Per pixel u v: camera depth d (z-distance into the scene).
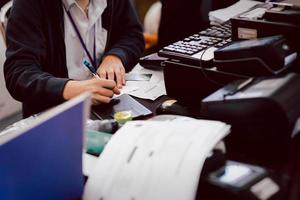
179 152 0.73
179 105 1.00
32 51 1.29
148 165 0.73
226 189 0.68
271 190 0.69
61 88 1.13
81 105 0.67
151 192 0.70
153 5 2.96
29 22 1.31
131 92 1.14
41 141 0.64
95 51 1.44
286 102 0.76
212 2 1.67
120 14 1.58
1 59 1.67
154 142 0.77
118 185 0.73
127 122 0.90
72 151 0.70
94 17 1.41
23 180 0.64
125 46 1.53
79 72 1.38
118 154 0.78
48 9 1.33
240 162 0.76
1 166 0.60
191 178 0.69
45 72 1.30
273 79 0.84
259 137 0.79
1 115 1.85
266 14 0.98
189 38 1.17
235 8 1.49
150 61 1.30
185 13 1.72
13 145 0.60
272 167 0.75
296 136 0.79
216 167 0.73
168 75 1.06
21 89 1.22
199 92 1.02
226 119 0.82
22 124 1.02
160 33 1.81
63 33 1.35
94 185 0.75
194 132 0.78
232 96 0.80
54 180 0.70
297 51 0.94
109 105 1.06
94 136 0.87
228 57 0.93
